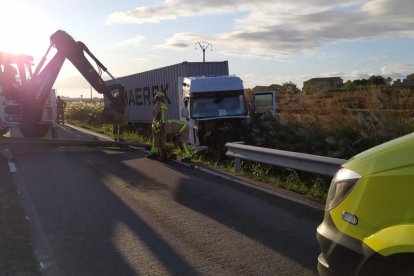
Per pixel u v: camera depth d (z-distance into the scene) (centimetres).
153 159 1402
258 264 514
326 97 1412
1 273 500
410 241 287
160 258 540
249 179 1035
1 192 920
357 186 323
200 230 647
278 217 705
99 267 515
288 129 1290
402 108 1148
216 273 491
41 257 548
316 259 526
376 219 309
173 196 867
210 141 1431
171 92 2306
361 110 1208
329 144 1098
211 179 1041
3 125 1780
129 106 2966
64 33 1736
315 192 864
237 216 716
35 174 1142
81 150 1692
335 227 337
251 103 1678
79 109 4797
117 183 1010
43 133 1933
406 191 298
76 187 969
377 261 305
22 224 686
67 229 660
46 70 1744
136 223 688
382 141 1005
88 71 1758
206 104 1492
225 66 2216
